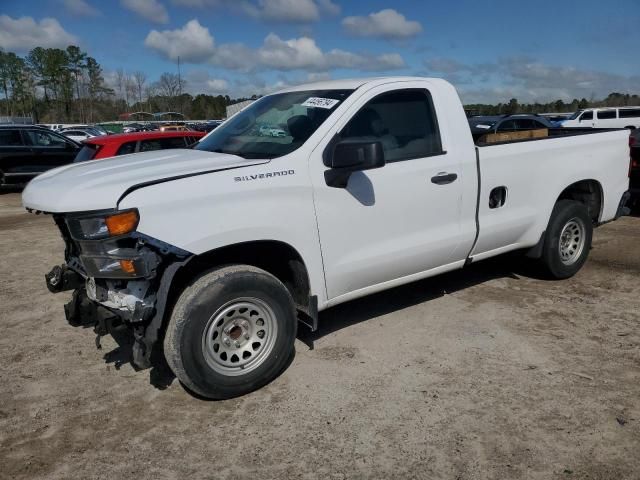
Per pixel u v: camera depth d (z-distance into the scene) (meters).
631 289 5.50
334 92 4.23
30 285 5.99
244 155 3.96
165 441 3.19
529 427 3.24
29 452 3.10
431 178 4.30
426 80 4.50
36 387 3.80
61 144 14.98
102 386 3.81
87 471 2.94
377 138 4.11
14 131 14.30
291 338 3.76
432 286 5.63
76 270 3.89
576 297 5.28
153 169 3.60
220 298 3.38
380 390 3.67
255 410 3.48
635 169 8.27
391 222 4.14
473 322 4.72
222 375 3.48
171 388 3.77
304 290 3.88
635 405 3.45
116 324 3.51
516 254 5.57
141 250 3.23
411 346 4.30
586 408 3.42
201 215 3.32
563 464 2.93
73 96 75.44
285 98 4.52
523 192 5.02
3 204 12.38
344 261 3.96
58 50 73.62
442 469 2.91
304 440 3.17
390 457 3.01
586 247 5.74
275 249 3.81
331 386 3.74
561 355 4.11
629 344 4.28
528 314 4.88
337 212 3.85
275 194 3.57
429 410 3.43
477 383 3.73
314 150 3.79
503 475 2.85
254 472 2.92
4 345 4.47
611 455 2.99
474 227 4.67
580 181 5.56
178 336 3.33
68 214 3.33
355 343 4.37
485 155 4.67
